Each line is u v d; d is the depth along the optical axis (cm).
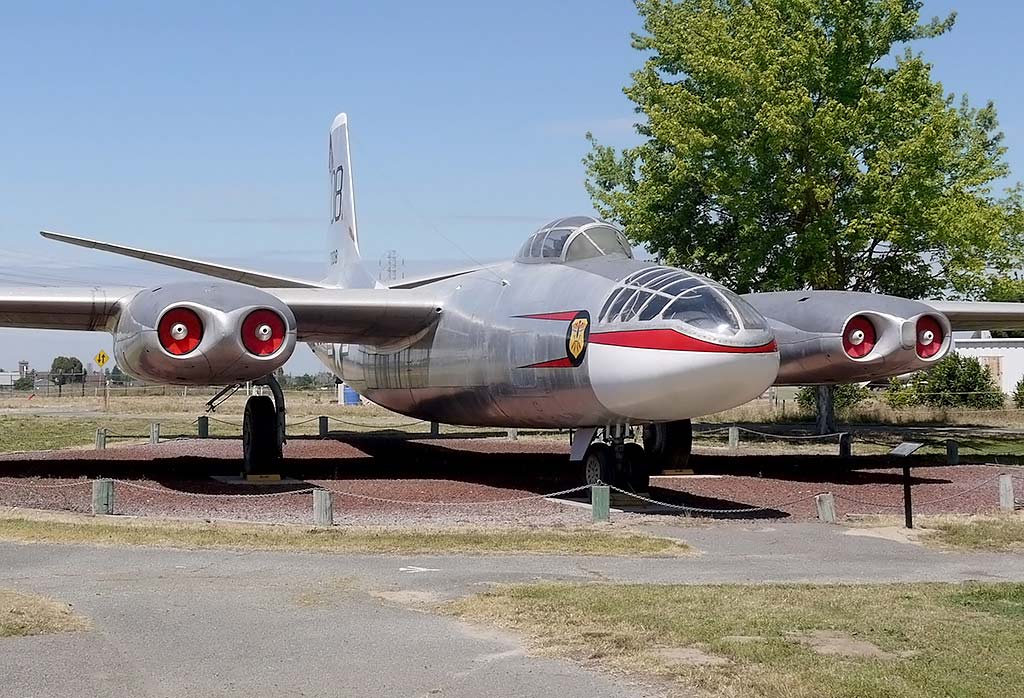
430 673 667
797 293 1852
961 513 1465
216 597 871
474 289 1764
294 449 2459
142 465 1989
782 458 2252
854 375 1755
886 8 2830
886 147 2792
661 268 1456
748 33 2808
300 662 689
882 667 672
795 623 779
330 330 1836
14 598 850
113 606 834
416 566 1023
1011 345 4406
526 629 766
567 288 1524
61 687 634
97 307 1577
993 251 2812
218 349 1419
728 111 2703
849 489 1714
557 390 1493
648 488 1600
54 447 2506
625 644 726
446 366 1773
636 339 1348
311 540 1152
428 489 1669
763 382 1332
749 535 1252
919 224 2695
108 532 1172
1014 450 2538
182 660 692
